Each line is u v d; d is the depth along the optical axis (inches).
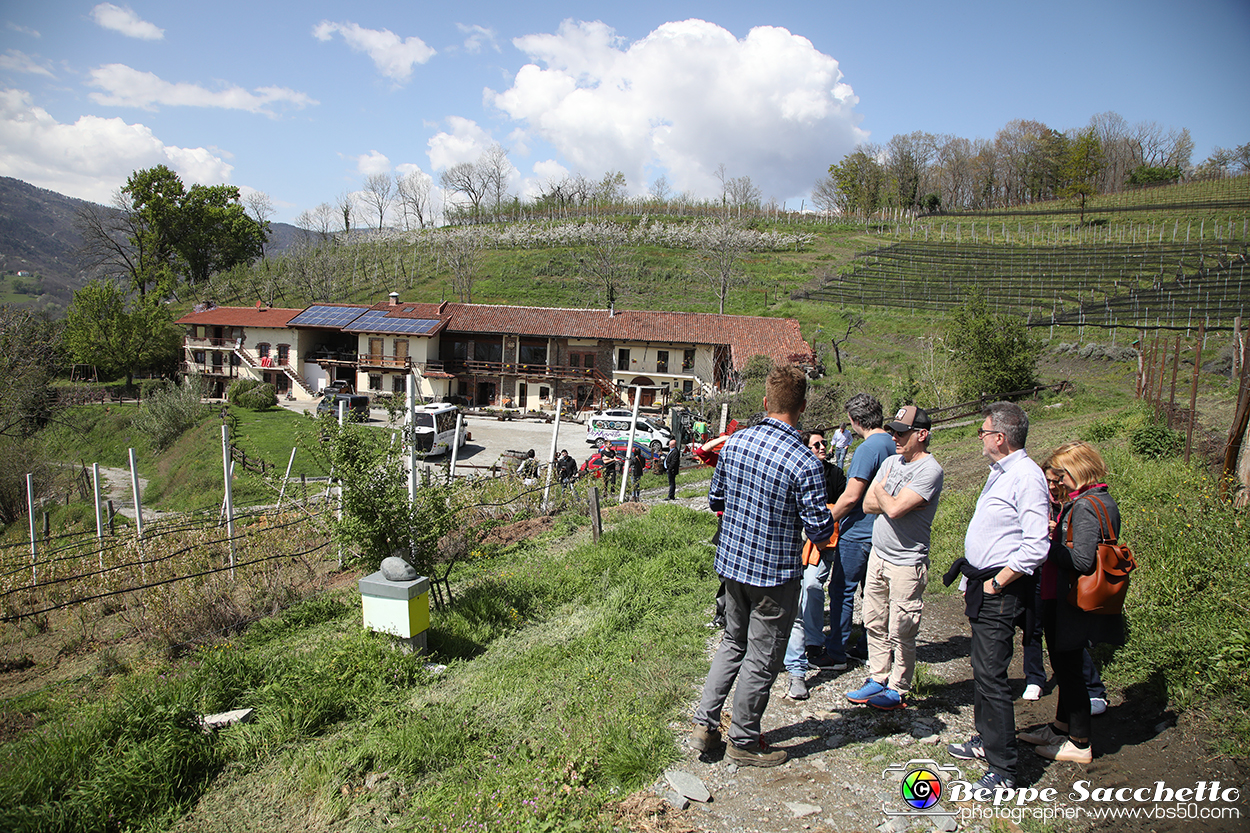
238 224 3297.2
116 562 398.0
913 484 156.0
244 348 1962.4
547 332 1784.0
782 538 138.7
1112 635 136.8
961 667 194.4
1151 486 323.9
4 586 386.3
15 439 1144.2
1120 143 4138.8
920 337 1675.7
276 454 1269.7
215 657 221.3
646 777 143.0
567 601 268.4
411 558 266.4
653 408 1280.8
